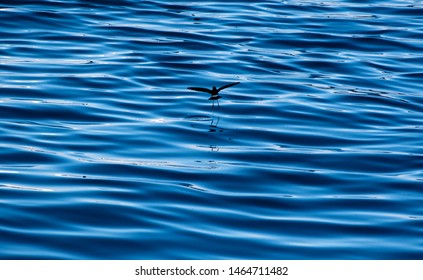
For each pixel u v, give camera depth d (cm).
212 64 4516
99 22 5156
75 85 4053
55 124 3556
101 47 4700
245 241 2572
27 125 3519
